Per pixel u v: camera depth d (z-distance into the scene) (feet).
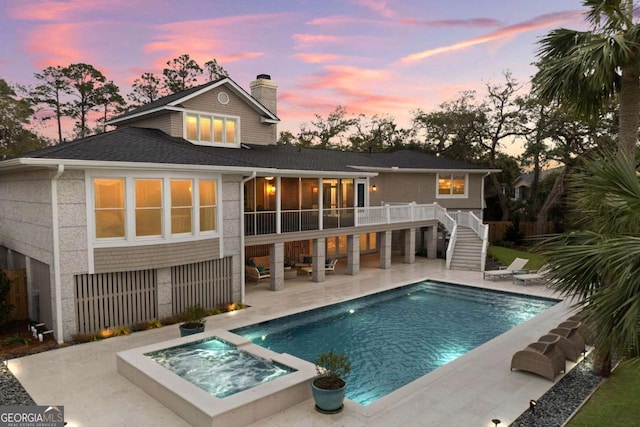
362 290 56.13
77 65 129.39
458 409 24.82
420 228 91.97
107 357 33.06
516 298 55.31
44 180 36.50
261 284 59.62
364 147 163.22
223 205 46.44
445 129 127.95
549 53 29.73
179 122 58.44
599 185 18.38
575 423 22.63
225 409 22.13
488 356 33.47
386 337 40.78
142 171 39.29
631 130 26.35
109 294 38.99
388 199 90.02
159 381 25.72
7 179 45.75
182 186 42.50
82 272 36.94
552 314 45.29
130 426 23.02
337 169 62.34
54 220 35.29
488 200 124.88
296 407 25.16
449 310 50.55
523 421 23.35
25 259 42.55
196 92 58.49
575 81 26.91
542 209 103.04
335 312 49.06
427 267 74.13
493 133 119.85
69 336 36.55
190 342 33.40
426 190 92.89
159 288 41.93
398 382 30.68
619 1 25.43
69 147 38.34
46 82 127.03
